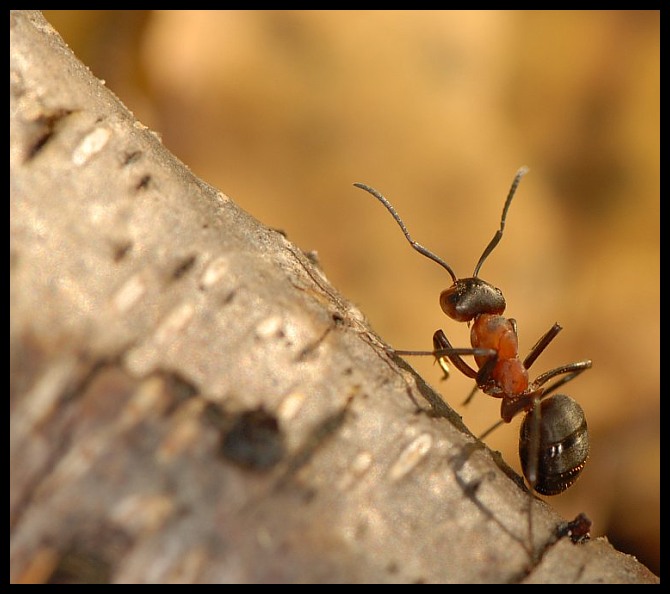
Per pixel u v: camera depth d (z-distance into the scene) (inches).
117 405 2.6
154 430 2.6
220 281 2.7
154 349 2.6
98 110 2.7
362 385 2.7
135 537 2.4
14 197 2.6
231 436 2.6
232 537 2.5
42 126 2.7
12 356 2.6
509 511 2.7
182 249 2.7
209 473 2.6
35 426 2.5
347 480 2.7
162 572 2.4
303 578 2.5
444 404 2.8
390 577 2.6
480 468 2.7
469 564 2.7
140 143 2.7
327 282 2.8
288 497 2.6
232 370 2.7
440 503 2.7
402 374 2.7
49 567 2.4
